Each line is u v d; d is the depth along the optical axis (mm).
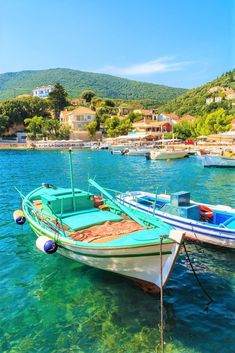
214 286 9664
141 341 7270
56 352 6996
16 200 21750
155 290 8930
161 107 181625
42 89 163750
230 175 33844
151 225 10359
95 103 146750
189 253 11992
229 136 48625
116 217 11648
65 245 9914
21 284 9836
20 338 7434
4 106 108938
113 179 32594
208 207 14250
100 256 9086
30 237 13969
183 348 7074
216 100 145250
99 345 7164
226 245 11898
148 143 81875
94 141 101875
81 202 12492
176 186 27641
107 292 9242
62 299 8945
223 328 7719
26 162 52562
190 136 90688
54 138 100812
